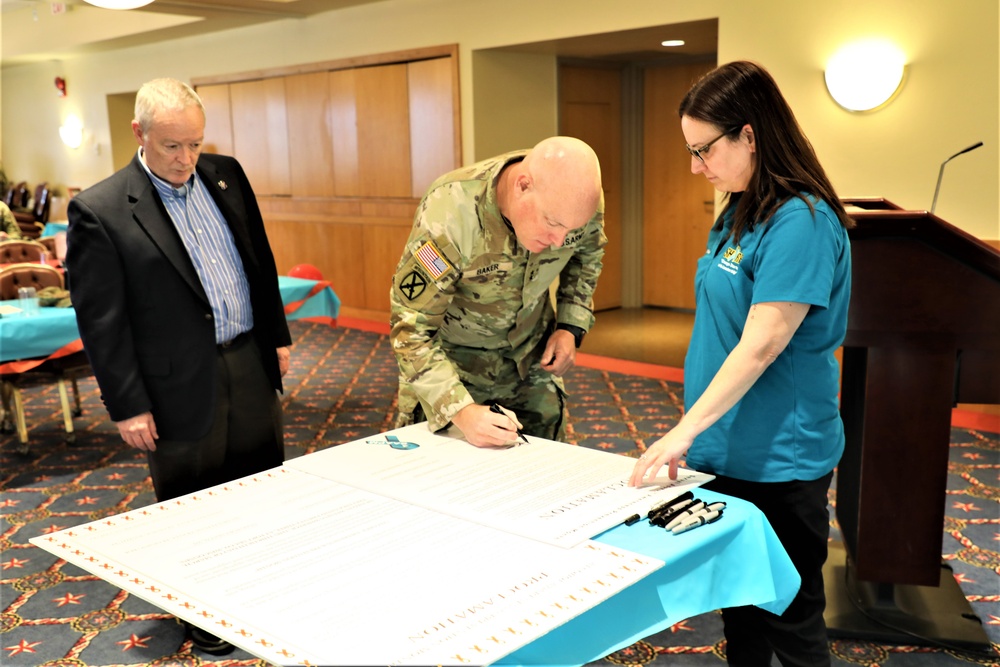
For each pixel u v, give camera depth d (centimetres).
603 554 125
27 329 389
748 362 152
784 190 156
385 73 744
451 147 701
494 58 680
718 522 137
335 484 158
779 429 169
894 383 226
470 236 181
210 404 229
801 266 151
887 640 242
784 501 171
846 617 251
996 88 427
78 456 437
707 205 769
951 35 436
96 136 1134
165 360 224
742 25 507
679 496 146
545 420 224
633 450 423
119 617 275
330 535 134
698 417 153
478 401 214
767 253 154
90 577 304
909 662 234
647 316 791
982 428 445
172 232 223
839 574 274
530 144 720
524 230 166
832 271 154
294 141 851
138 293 219
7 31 1099
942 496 230
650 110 785
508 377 216
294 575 121
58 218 1227
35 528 347
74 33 991
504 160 181
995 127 430
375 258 800
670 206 795
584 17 591
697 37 610
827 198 157
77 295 215
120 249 216
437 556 126
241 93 899
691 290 801
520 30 632
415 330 186
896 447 229
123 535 136
